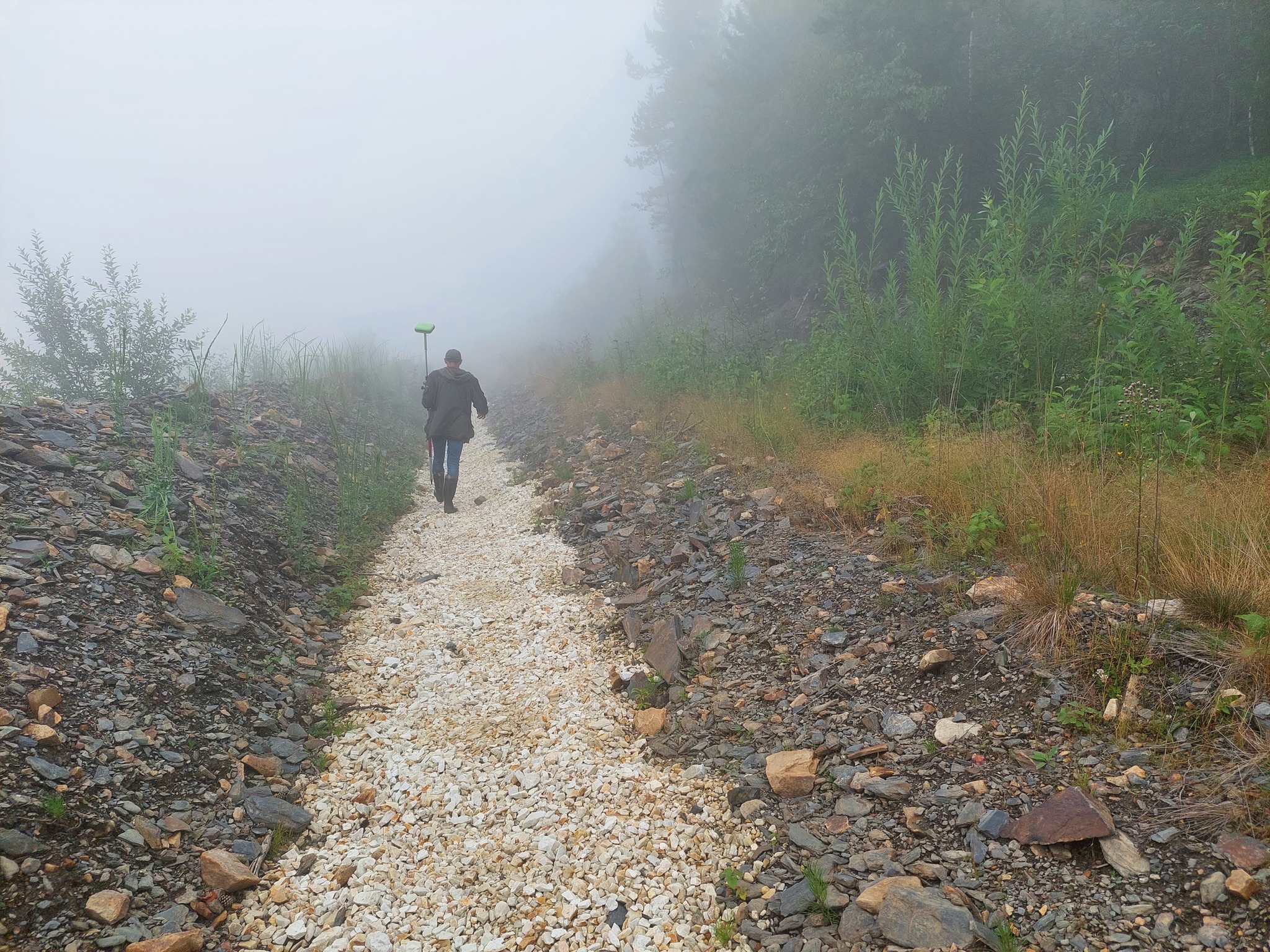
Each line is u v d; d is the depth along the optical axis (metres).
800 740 3.70
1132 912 2.33
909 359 7.67
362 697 4.80
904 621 4.31
